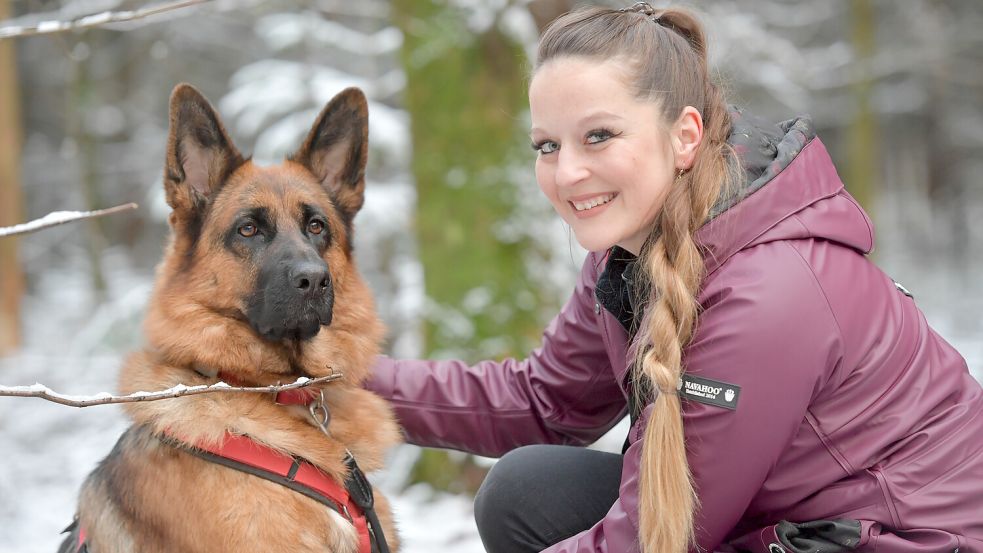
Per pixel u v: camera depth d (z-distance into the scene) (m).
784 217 2.40
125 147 16.33
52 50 15.19
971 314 14.07
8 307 11.96
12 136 12.20
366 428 2.98
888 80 20.44
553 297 5.42
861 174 14.09
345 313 3.09
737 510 2.39
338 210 3.21
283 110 8.66
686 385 2.37
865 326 2.38
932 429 2.39
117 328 8.76
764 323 2.28
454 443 3.36
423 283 5.49
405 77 5.59
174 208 2.95
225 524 2.54
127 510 2.67
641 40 2.51
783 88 12.30
